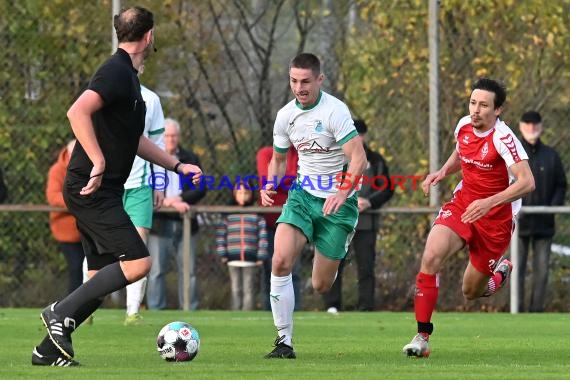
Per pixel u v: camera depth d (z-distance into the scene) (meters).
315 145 21.33
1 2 37.59
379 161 36.25
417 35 37.00
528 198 36.28
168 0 37.34
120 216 18.75
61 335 18.58
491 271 23.20
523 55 36.94
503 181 22.20
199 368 18.23
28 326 28.72
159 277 36.72
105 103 18.44
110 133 18.66
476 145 22.14
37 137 37.84
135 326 28.55
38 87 37.75
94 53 37.66
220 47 37.56
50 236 37.72
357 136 21.14
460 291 37.09
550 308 37.25
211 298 37.69
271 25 37.53
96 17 37.56
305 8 37.44
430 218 36.94
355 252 36.53
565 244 37.28
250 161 37.69
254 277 37.41
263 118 37.66
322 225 21.58
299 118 21.38
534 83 37.16
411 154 37.25
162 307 36.84
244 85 37.69
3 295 37.94
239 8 37.53
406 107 37.22
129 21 19.06
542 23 36.81
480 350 23.20
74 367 18.39
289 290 21.05
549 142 37.56
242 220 36.66
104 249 18.83
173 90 37.62
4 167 37.84
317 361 20.28
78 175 18.77
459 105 37.09
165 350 19.89
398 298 37.09
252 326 29.31
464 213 21.30
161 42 37.28
